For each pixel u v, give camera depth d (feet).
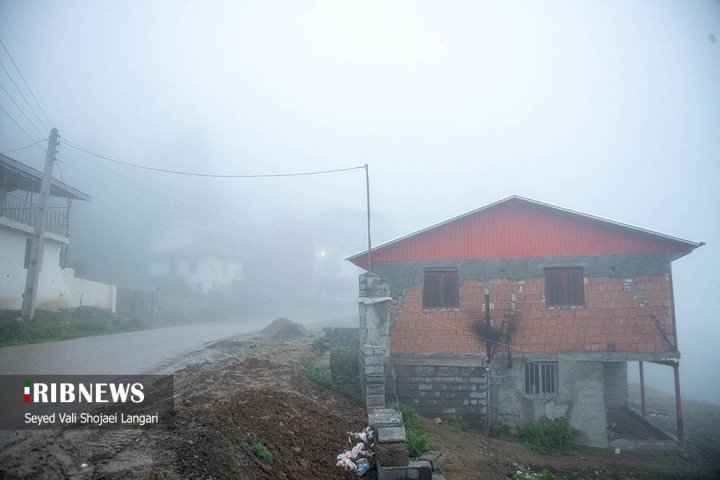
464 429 51.62
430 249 55.57
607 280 53.21
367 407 39.58
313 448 28.09
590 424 51.65
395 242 55.67
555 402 52.39
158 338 65.46
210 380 34.71
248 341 65.00
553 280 54.29
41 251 65.46
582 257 53.88
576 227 54.65
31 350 47.19
